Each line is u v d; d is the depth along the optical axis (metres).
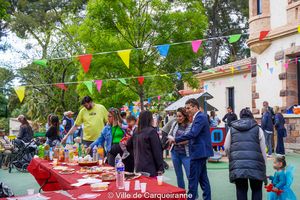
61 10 30.59
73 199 3.86
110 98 16.31
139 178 4.91
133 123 7.40
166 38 15.89
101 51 15.34
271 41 16.59
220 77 22.38
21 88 10.08
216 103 22.72
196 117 6.12
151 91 23.33
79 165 6.53
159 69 16.88
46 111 23.95
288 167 6.10
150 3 15.74
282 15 15.99
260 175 5.66
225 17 32.75
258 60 17.48
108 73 16.06
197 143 6.18
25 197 4.02
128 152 6.63
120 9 15.30
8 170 12.17
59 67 23.30
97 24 15.48
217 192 8.18
